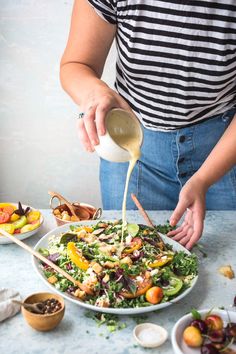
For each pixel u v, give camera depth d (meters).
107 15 1.41
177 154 1.67
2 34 2.16
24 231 1.39
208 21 1.34
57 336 1.04
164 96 1.52
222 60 1.40
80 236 1.32
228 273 1.30
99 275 1.16
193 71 1.43
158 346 1.03
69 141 2.32
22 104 2.26
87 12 1.42
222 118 1.66
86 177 2.38
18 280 1.22
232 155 1.48
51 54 2.20
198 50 1.38
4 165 2.35
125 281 1.14
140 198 1.73
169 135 1.65
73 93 1.35
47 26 2.16
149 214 1.61
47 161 2.35
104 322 1.09
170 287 1.17
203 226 1.44
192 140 1.65
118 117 1.22
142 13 1.36
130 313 1.09
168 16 1.35
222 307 1.17
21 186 2.39
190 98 1.51
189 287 1.18
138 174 1.71
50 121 2.29
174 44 1.38
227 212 1.68
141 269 1.21
